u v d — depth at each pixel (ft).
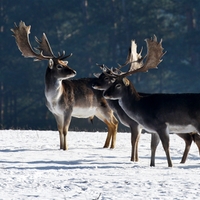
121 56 299.17
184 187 55.16
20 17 304.71
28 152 88.69
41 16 306.14
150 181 58.39
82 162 77.46
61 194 52.34
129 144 104.12
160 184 56.70
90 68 290.97
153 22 308.60
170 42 307.58
